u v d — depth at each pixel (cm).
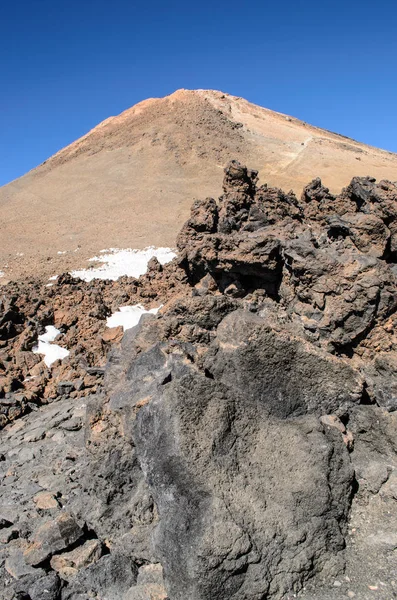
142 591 752
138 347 1196
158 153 10644
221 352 976
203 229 2075
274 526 755
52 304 2511
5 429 1709
